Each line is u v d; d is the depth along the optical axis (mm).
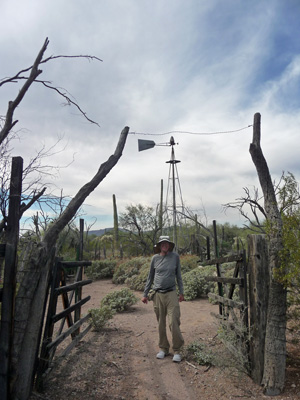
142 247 24859
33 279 3275
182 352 5113
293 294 4230
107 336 6078
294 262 3586
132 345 5574
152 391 3885
